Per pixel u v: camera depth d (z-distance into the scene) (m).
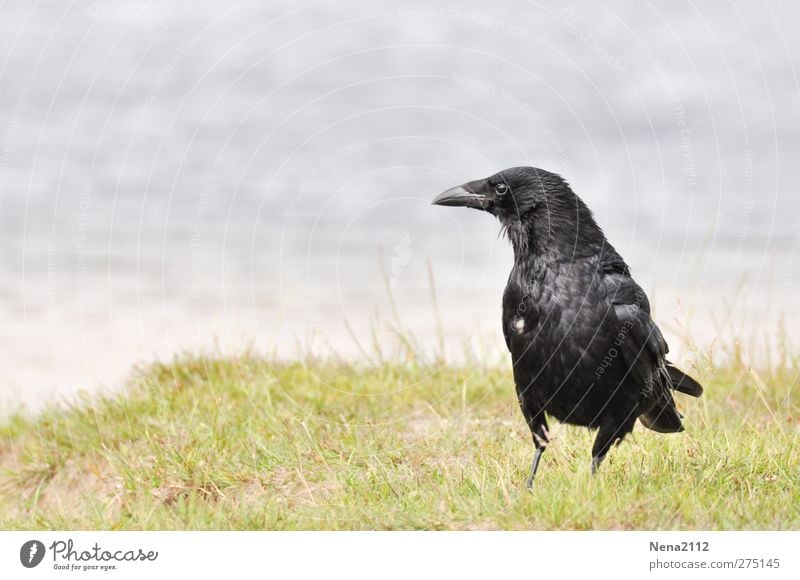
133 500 7.48
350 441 8.30
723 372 10.47
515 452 7.88
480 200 7.71
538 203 7.35
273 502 7.06
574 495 6.46
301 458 7.82
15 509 8.30
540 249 7.31
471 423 9.05
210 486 7.58
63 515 7.51
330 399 9.91
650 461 7.30
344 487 7.28
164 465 7.82
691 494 6.45
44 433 9.55
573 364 7.13
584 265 7.19
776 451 7.29
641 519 6.25
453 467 7.61
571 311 7.10
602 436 7.25
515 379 7.45
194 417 9.01
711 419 8.61
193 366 10.73
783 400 9.50
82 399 10.12
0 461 9.34
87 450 9.02
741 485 6.74
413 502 6.85
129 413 9.59
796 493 6.60
